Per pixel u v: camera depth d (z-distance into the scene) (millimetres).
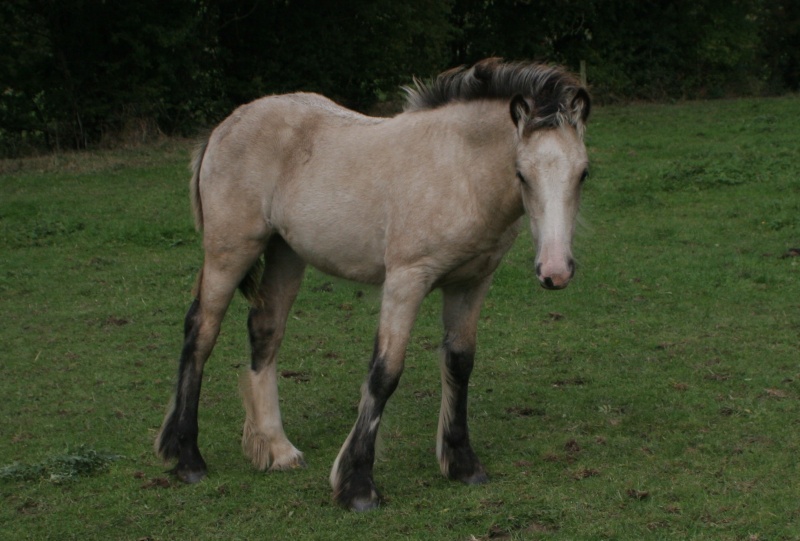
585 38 24484
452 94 4496
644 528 3984
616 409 5582
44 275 9328
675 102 22922
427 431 5434
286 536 4152
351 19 20031
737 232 9922
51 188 12977
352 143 4719
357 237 4605
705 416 5367
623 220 10664
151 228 10742
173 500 4594
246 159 4980
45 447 5348
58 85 16797
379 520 4242
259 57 19469
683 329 7105
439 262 4328
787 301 7652
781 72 25688
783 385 5789
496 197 4219
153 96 17141
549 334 7176
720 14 24516
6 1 15688
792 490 4305
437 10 20531
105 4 16422
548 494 4375
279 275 5254
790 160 12883
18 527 4332
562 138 3881
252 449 5039
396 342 4379
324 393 6184
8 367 6785
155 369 6730
